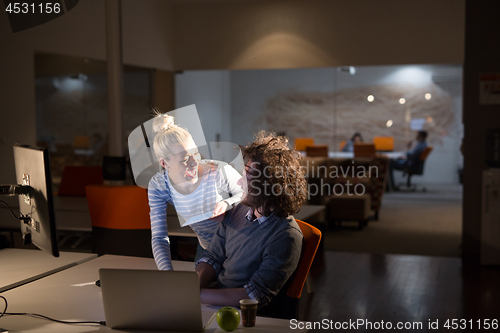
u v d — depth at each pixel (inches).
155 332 60.5
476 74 205.8
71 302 72.1
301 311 145.3
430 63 255.8
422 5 254.8
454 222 296.4
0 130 224.7
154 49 285.9
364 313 143.5
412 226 284.8
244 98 404.2
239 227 74.7
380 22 262.2
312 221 213.6
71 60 299.3
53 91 298.0
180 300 59.3
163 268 79.8
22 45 231.1
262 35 283.1
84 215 155.9
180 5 297.1
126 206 120.0
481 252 199.5
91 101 303.9
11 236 153.8
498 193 195.0
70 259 96.8
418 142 378.3
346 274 185.0
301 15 275.1
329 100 386.3
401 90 374.9
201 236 89.8
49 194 67.4
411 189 390.0
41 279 83.9
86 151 307.0
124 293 60.2
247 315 62.4
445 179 380.8
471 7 204.2
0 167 227.1
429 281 175.8
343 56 269.6
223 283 76.0
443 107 371.2
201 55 295.4
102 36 269.9
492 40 202.8
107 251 123.9
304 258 74.5
